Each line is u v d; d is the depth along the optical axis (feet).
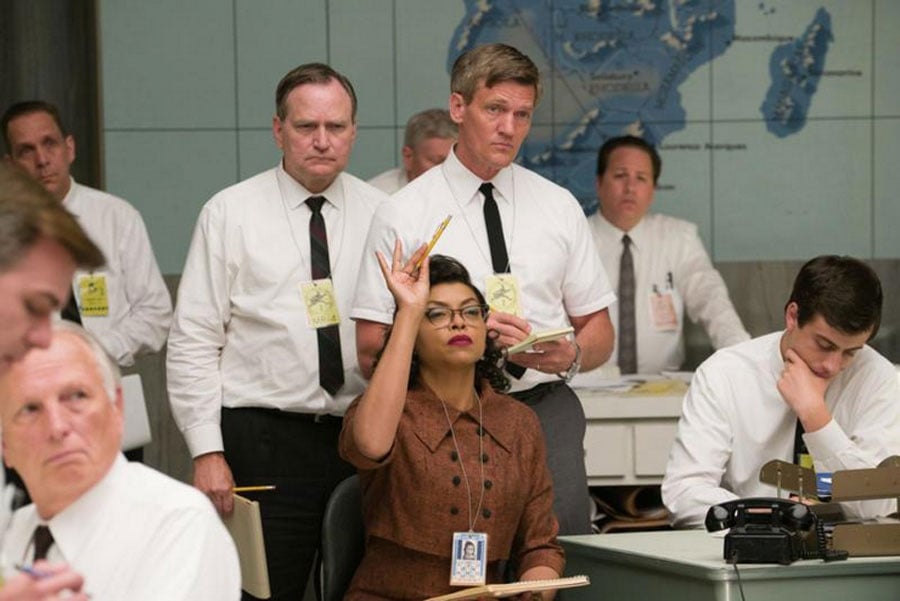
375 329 16.90
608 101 30.96
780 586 13.74
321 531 15.96
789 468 15.34
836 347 16.99
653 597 14.64
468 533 14.85
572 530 17.01
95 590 9.31
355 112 18.54
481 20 30.63
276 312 17.94
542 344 16.69
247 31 30.25
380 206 17.34
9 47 29.89
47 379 9.18
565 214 17.63
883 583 13.98
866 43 30.78
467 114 16.90
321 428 17.98
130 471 9.59
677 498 17.39
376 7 30.48
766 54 30.83
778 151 30.94
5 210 7.21
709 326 28.63
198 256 18.24
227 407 18.10
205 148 30.27
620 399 24.25
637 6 30.78
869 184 30.91
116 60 29.99
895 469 14.57
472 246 17.02
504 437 15.31
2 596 7.88
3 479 9.95
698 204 30.96
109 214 23.63
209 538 9.52
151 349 23.62
